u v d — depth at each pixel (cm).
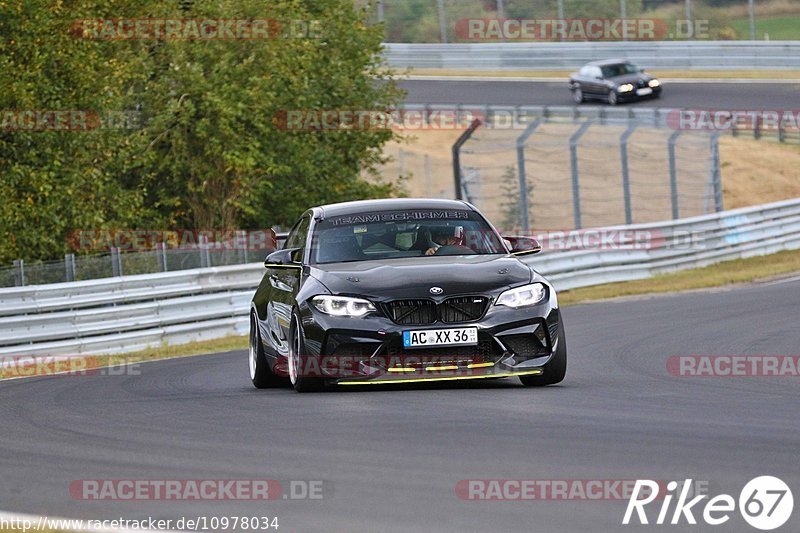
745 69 17525
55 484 2056
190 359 5069
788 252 10238
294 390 3341
